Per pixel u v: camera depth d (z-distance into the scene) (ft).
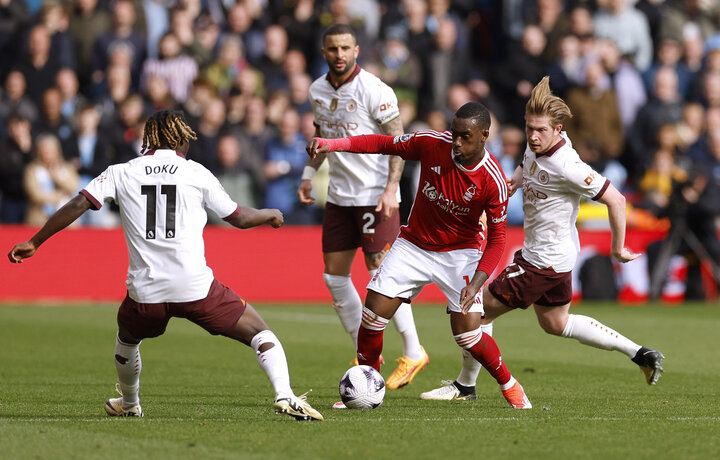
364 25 207.10
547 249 77.51
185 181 63.31
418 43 208.95
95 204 63.16
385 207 84.99
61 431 62.08
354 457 54.90
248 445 57.93
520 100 204.74
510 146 184.24
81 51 200.44
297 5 213.87
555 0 213.25
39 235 62.85
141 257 63.16
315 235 184.96
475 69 221.25
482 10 227.20
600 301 183.83
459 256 73.77
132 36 200.03
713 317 158.10
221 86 199.72
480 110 69.10
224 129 184.75
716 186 181.37
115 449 56.49
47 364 102.68
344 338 129.90
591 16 218.18
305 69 211.82
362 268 180.45
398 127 89.35
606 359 110.32
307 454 55.52
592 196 75.36
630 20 216.33
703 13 227.61
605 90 196.65
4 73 205.36
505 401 80.28
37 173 174.29
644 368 78.79
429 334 135.13
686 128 201.05
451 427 64.80
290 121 184.75
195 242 63.46
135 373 67.72
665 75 203.62
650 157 196.13
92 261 177.47
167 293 62.95
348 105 89.25
